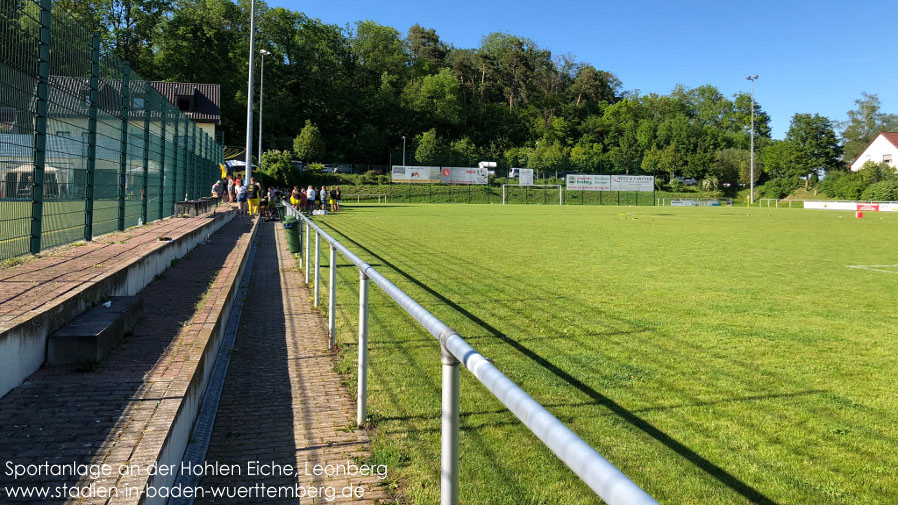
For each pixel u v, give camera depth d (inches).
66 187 298.2
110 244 327.9
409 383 192.2
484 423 159.9
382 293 355.6
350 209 1627.7
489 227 958.4
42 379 147.9
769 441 150.2
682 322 284.5
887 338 255.8
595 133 4544.8
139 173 459.2
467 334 256.8
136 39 2485.2
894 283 412.2
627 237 794.8
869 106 4109.3
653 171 3481.8
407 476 130.6
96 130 335.9
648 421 162.4
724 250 634.8
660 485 127.4
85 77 314.2
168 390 141.5
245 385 190.7
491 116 4493.1
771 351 234.1
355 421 161.9
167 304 245.1
